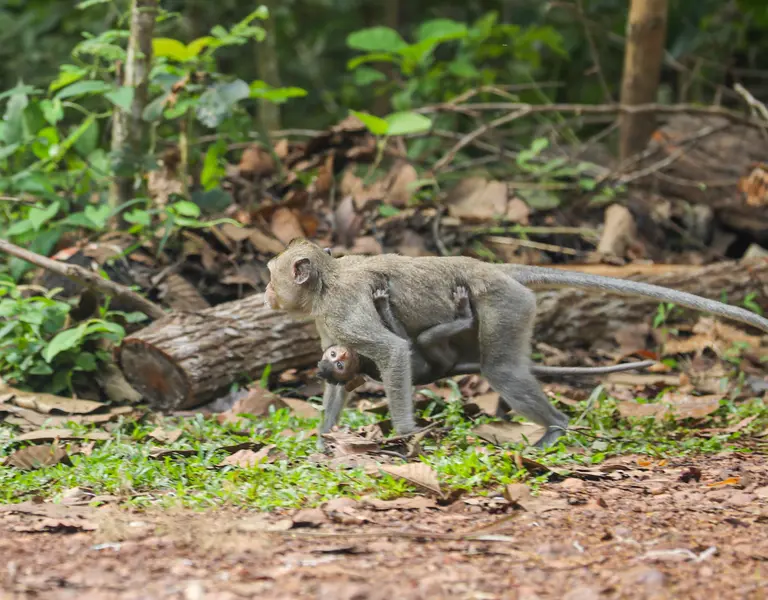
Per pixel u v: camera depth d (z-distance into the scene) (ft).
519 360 32.42
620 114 60.64
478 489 26.53
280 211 49.03
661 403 38.32
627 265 51.16
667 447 32.50
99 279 39.93
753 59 75.00
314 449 31.07
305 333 41.42
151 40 46.85
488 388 40.42
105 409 38.06
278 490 26.22
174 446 31.60
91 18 73.97
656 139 58.75
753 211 57.26
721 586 19.19
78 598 18.21
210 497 25.71
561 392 40.42
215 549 21.25
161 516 23.76
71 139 46.21
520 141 73.26
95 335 40.83
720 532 22.75
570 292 45.39
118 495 26.25
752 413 37.32
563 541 21.94
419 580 19.21
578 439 32.45
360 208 50.42
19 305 39.22
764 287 46.88
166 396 39.42
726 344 45.11
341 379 31.17
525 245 52.37
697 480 27.96
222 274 46.44
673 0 72.84
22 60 73.77
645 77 59.00
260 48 68.69
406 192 52.85
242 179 52.49
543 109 56.59
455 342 33.27
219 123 45.83
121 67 47.44
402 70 63.31
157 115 45.39
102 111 58.03
